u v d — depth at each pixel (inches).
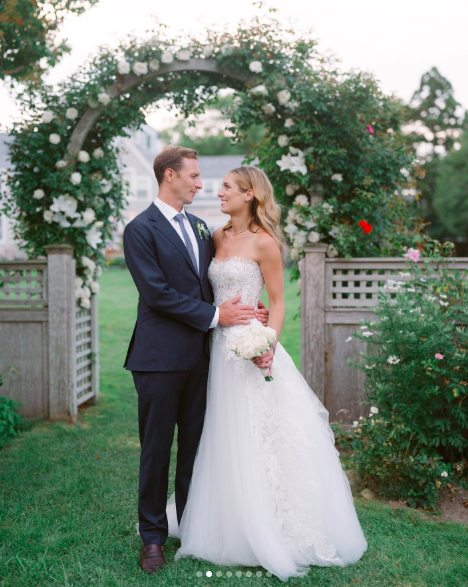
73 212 185.9
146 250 94.6
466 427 130.3
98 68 178.7
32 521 108.7
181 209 101.1
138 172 974.4
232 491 93.9
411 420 128.7
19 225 194.9
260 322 101.0
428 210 979.3
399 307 133.2
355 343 167.6
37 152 188.1
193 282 97.5
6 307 188.2
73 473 137.5
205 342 100.7
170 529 107.0
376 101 169.3
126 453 154.9
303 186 177.0
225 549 93.1
